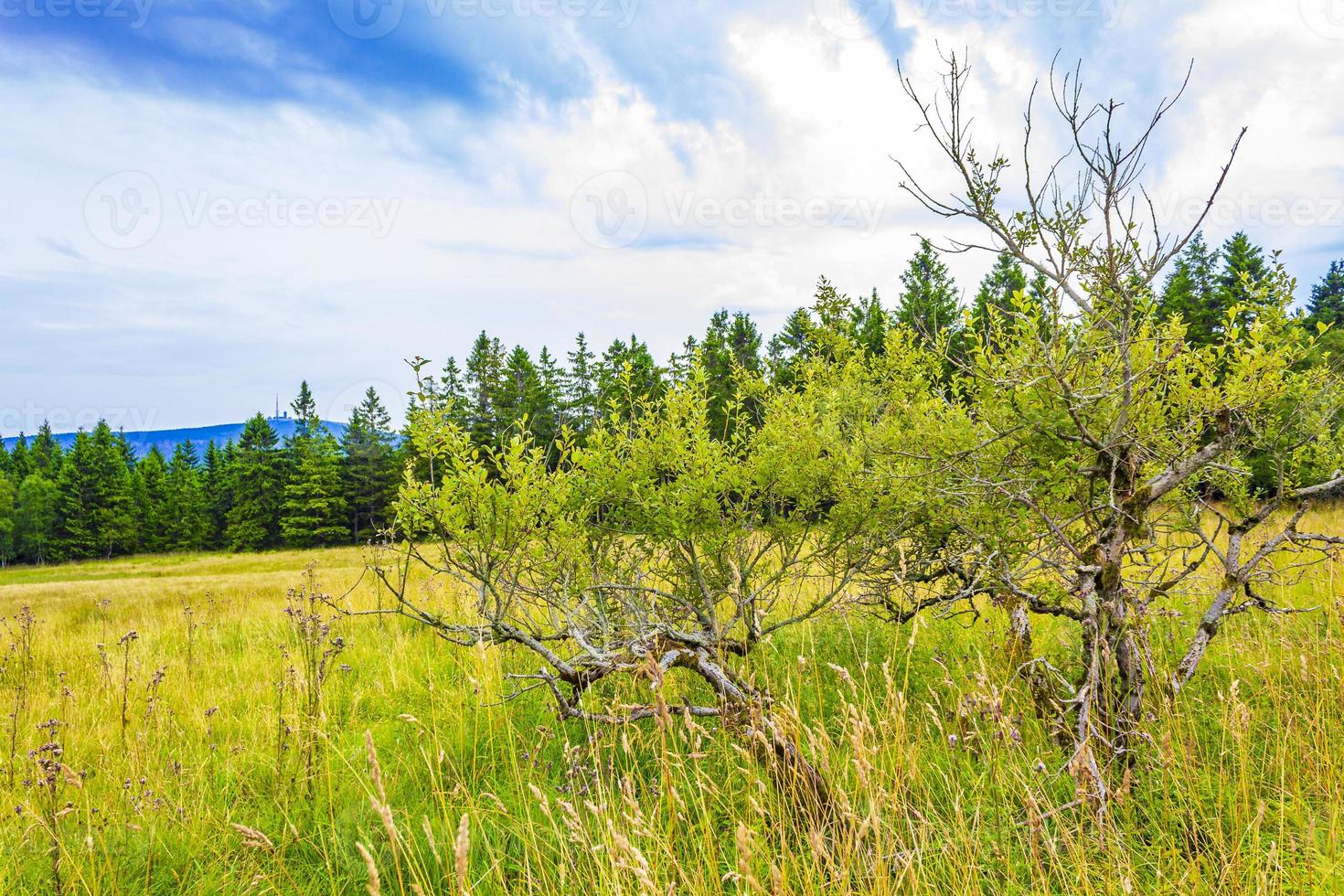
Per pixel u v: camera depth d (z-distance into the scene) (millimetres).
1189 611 5375
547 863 3018
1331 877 2182
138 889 3104
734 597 4523
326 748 4074
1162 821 2734
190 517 63094
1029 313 3436
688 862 2822
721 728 3641
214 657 7344
